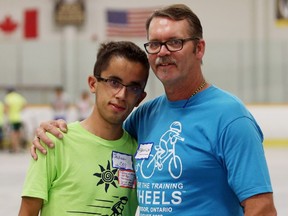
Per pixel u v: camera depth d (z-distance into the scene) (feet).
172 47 8.97
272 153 52.13
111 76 9.50
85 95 57.06
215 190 8.78
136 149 10.03
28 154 54.24
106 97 9.57
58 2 63.82
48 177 9.48
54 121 9.84
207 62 62.80
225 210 8.84
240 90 62.49
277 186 32.22
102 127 9.78
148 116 9.98
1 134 57.52
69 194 9.46
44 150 9.44
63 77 63.57
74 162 9.53
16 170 40.27
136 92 9.69
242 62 62.59
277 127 59.88
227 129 8.62
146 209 9.11
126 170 9.84
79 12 63.57
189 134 8.94
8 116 56.13
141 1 64.39
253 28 64.18
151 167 9.16
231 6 64.49
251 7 64.23
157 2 64.34
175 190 8.84
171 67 9.05
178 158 8.88
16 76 63.46
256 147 8.54
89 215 9.45
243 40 62.59
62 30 64.39
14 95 55.36
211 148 8.74
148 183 9.13
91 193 9.48
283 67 62.13
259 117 60.08
